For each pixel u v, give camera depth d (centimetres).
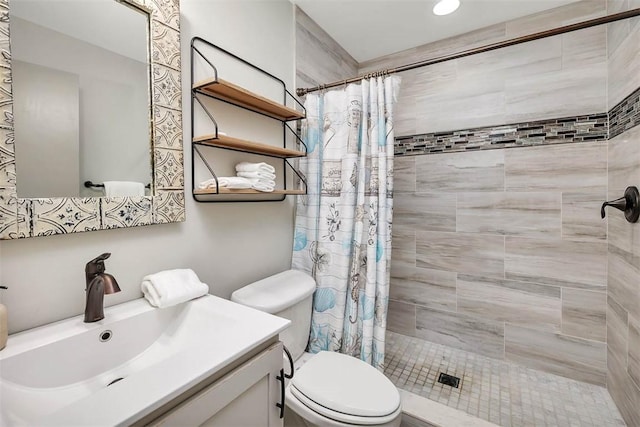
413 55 220
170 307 101
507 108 187
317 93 173
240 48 139
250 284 138
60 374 74
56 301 84
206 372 62
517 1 168
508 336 191
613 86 151
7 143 72
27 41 76
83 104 87
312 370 122
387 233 157
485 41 193
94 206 88
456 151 204
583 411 146
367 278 157
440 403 151
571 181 170
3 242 74
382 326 157
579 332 171
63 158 83
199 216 122
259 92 150
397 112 226
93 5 89
